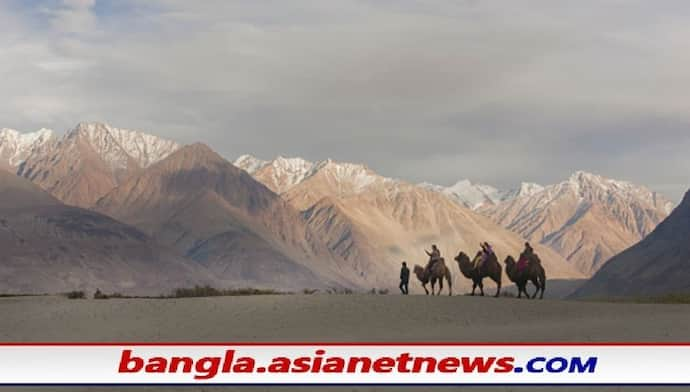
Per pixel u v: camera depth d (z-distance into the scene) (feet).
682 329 99.25
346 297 131.85
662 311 120.26
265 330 108.88
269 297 132.36
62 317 121.49
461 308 122.83
